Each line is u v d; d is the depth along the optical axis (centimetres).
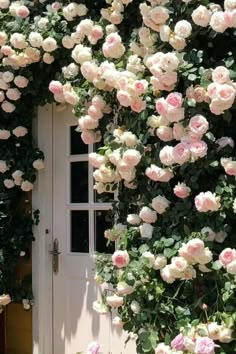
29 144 470
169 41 333
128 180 352
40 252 464
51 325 462
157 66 327
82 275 446
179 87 337
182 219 334
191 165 327
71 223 458
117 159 346
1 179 465
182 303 328
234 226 324
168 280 319
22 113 466
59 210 463
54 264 463
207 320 309
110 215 401
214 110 308
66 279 456
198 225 327
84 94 396
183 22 329
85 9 413
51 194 467
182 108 319
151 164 342
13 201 473
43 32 425
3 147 466
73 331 450
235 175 311
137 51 362
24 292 467
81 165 454
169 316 332
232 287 304
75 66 409
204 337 291
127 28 391
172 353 300
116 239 380
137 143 346
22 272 478
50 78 449
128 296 345
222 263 298
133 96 340
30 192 473
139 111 343
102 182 366
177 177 344
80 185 454
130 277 334
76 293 450
